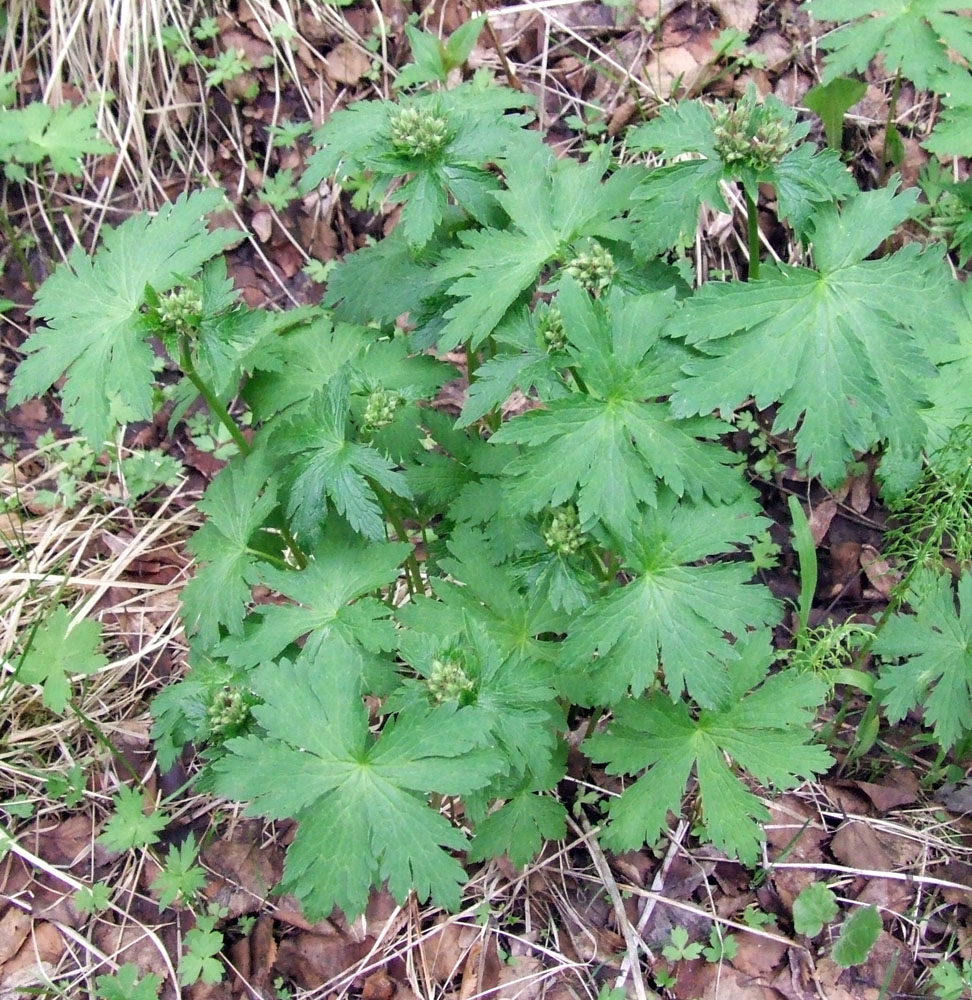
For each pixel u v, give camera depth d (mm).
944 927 493
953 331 422
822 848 516
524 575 446
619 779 535
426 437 533
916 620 495
